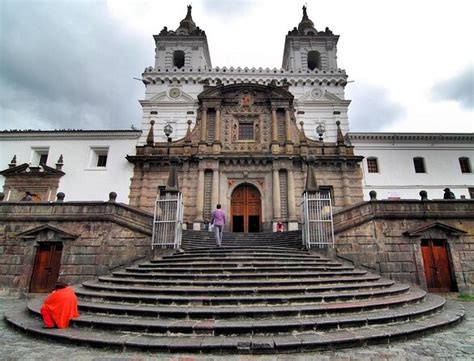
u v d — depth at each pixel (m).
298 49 32.34
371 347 6.46
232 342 6.30
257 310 7.51
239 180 23.88
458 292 13.86
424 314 8.42
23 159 24.36
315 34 33.34
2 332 7.65
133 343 6.32
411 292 10.74
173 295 8.76
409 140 25.19
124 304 8.44
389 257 14.44
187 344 6.23
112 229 15.02
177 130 26.94
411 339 6.98
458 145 25.11
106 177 23.98
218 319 7.39
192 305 8.16
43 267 14.77
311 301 8.40
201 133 25.12
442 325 7.79
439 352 6.14
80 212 15.25
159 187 23.64
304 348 6.23
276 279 9.91
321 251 14.16
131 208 15.37
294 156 23.72
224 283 9.30
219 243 14.89
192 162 24.20
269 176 23.84
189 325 6.86
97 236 14.93
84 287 10.48
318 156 23.75
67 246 14.80
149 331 6.91
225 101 26.27
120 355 6.07
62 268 14.48
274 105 25.80
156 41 32.16
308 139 25.25
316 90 28.67
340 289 9.41
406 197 23.67
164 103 27.67
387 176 24.27
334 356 5.96
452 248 14.46
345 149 24.38
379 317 7.54
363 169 24.42
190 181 23.72
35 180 23.39
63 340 6.78
